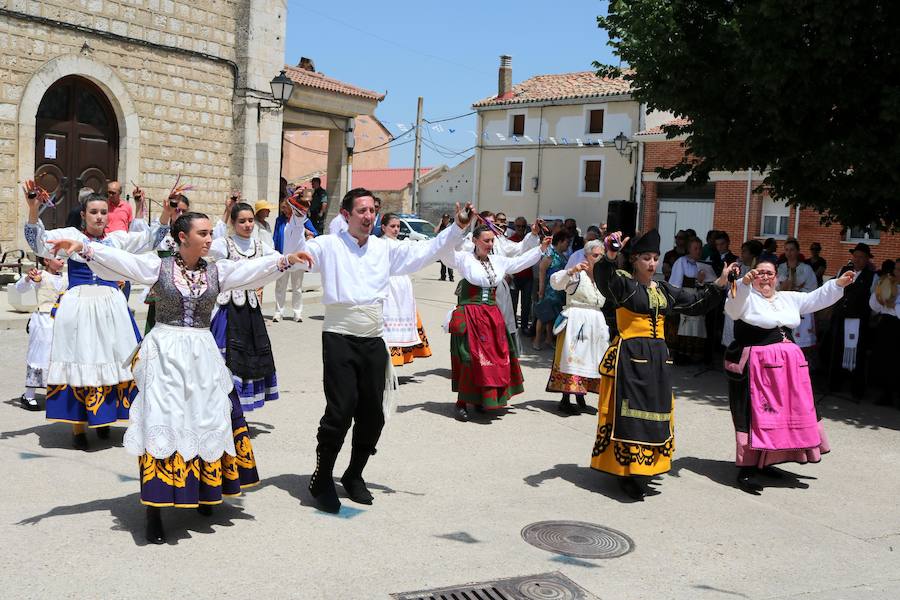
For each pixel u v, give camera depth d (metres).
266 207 9.27
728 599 4.16
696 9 10.52
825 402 9.40
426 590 4.00
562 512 5.32
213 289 4.54
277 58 19.02
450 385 9.17
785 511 5.68
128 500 5.02
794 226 25.80
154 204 16.98
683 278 11.20
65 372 5.90
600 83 34.75
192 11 17.33
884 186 9.34
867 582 4.50
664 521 5.30
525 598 3.98
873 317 9.42
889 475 6.68
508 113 36.34
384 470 5.99
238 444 4.73
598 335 8.04
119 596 3.71
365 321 5.00
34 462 5.66
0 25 14.16
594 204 33.69
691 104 10.51
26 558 4.06
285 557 4.27
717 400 9.22
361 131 47.50
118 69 16.06
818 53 8.88
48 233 5.94
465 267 7.48
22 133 14.60
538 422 7.74
